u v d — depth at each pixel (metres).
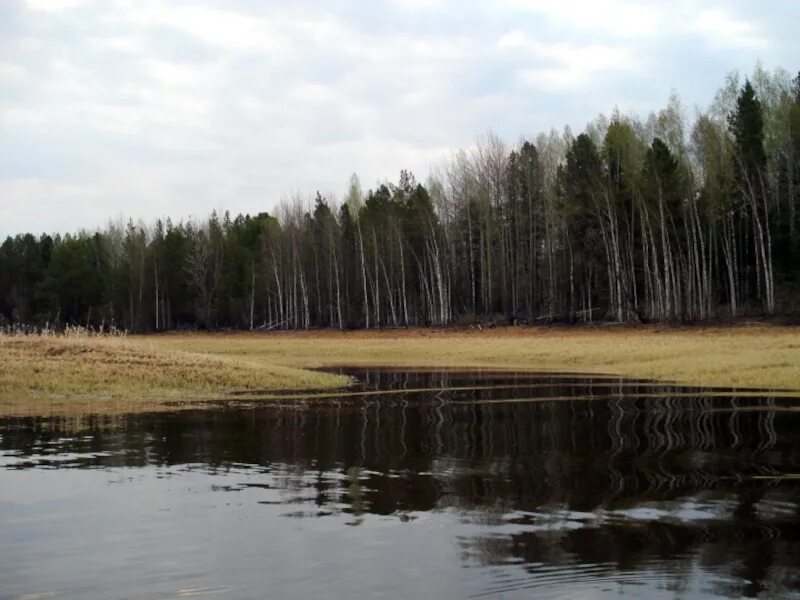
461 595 6.13
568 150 69.50
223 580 6.56
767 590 6.18
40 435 15.53
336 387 27.48
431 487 10.31
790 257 57.44
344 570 6.79
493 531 8.02
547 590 6.24
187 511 9.05
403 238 81.88
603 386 25.83
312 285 93.62
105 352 29.75
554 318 64.44
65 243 108.88
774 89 65.25
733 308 54.03
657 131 67.50
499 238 76.06
